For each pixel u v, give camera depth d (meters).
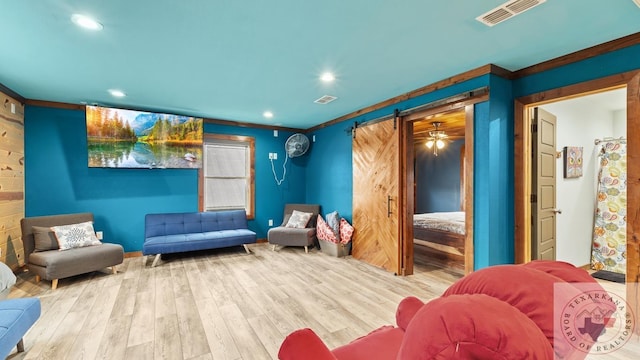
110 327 2.33
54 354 1.97
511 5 1.84
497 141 2.84
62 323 2.39
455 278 3.57
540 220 3.14
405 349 0.61
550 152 3.34
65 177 4.12
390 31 2.18
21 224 3.41
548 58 2.65
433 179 7.07
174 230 4.64
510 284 0.83
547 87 2.72
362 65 2.81
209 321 2.44
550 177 3.34
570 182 3.75
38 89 3.50
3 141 3.37
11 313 1.83
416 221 4.66
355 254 4.51
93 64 2.76
